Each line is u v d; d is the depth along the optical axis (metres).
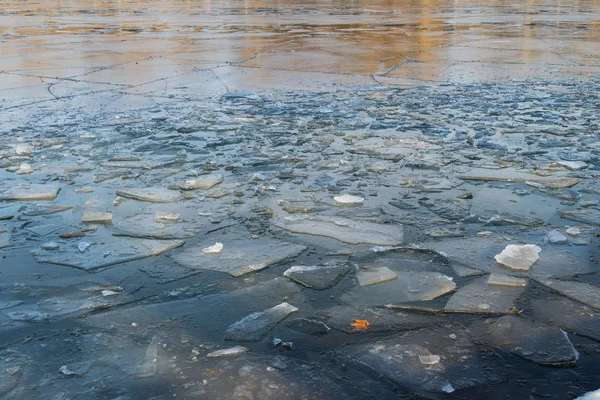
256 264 3.59
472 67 11.84
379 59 12.84
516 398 2.38
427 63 12.34
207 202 4.66
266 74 11.09
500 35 17.53
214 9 31.73
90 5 37.66
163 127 7.17
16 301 3.17
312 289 3.28
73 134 6.84
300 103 8.56
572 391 2.42
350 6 34.00
